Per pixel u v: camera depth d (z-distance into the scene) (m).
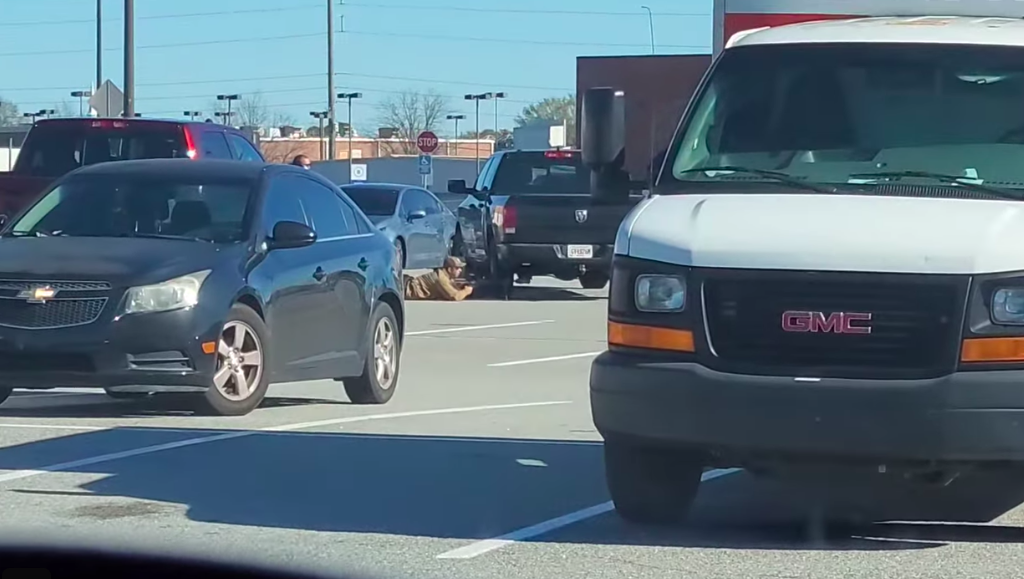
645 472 7.18
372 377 12.07
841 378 6.45
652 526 7.42
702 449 6.68
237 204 11.10
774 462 6.69
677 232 6.91
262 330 10.73
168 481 8.39
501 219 23.08
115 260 10.20
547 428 10.62
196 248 10.56
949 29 8.20
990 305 6.42
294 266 11.11
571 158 23.83
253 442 9.71
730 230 6.81
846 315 6.50
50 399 11.70
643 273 6.84
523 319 20.52
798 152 7.68
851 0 9.10
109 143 16.69
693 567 6.60
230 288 10.41
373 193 27.48
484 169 25.69
